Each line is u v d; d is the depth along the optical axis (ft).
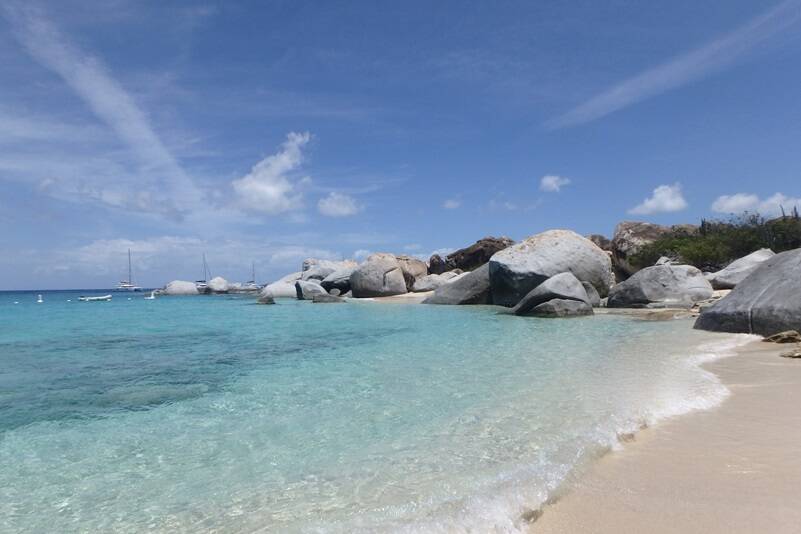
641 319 53.47
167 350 40.01
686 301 61.41
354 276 116.26
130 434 18.54
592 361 29.55
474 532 10.76
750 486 12.35
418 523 11.10
